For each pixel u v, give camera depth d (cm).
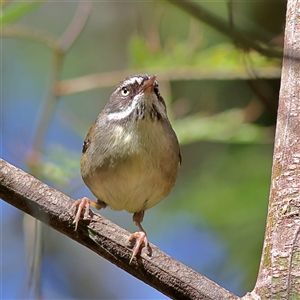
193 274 586
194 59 1148
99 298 1377
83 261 1395
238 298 573
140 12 1299
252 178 1148
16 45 1463
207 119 1137
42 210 611
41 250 731
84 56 1472
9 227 1455
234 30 994
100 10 1499
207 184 1199
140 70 1165
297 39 631
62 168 1068
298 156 591
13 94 1454
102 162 854
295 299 546
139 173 847
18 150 1091
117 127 854
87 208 616
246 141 1107
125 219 1421
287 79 623
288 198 582
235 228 1123
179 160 909
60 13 1527
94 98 1470
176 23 1302
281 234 573
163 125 866
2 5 1095
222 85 1262
